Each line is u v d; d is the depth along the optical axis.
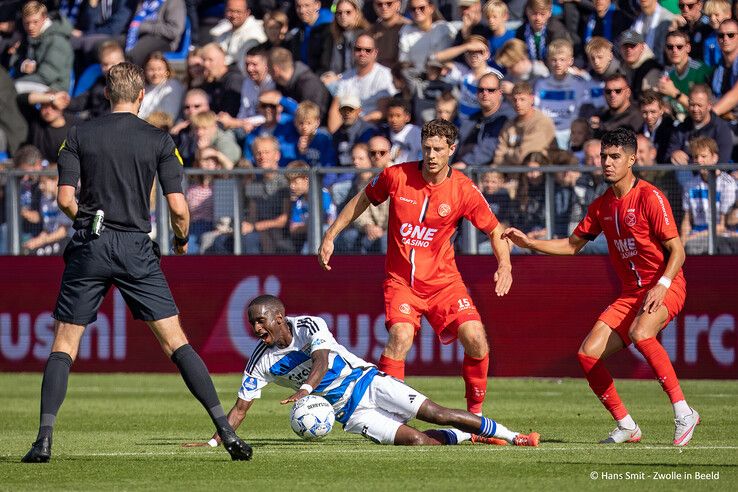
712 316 44.38
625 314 26.94
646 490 18.95
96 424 31.84
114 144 21.73
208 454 24.16
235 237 48.56
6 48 62.88
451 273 28.16
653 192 26.59
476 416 24.84
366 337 47.53
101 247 21.59
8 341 50.84
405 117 52.31
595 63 52.09
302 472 21.19
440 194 27.64
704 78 51.00
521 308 46.50
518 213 45.44
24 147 54.34
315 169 47.56
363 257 47.59
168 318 22.03
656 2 53.12
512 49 53.09
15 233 50.62
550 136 50.00
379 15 57.22
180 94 58.22
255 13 61.22
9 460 23.05
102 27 63.19
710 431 29.17
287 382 24.77
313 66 58.22
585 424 31.12
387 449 24.77
